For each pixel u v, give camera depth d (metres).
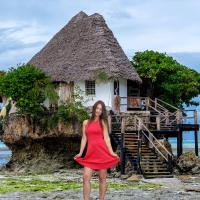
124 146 24.61
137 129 26.25
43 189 17.92
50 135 31.70
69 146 32.47
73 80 31.81
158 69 36.06
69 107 30.20
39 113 31.78
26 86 31.05
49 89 31.17
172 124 28.67
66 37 36.69
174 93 37.56
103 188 10.23
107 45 32.84
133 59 38.44
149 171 23.08
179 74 37.59
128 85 37.62
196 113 28.25
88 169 10.01
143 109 36.72
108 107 30.59
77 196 15.58
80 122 30.45
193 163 25.45
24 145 34.25
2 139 36.88
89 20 35.28
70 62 33.25
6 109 36.91
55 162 32.41
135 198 15.04
